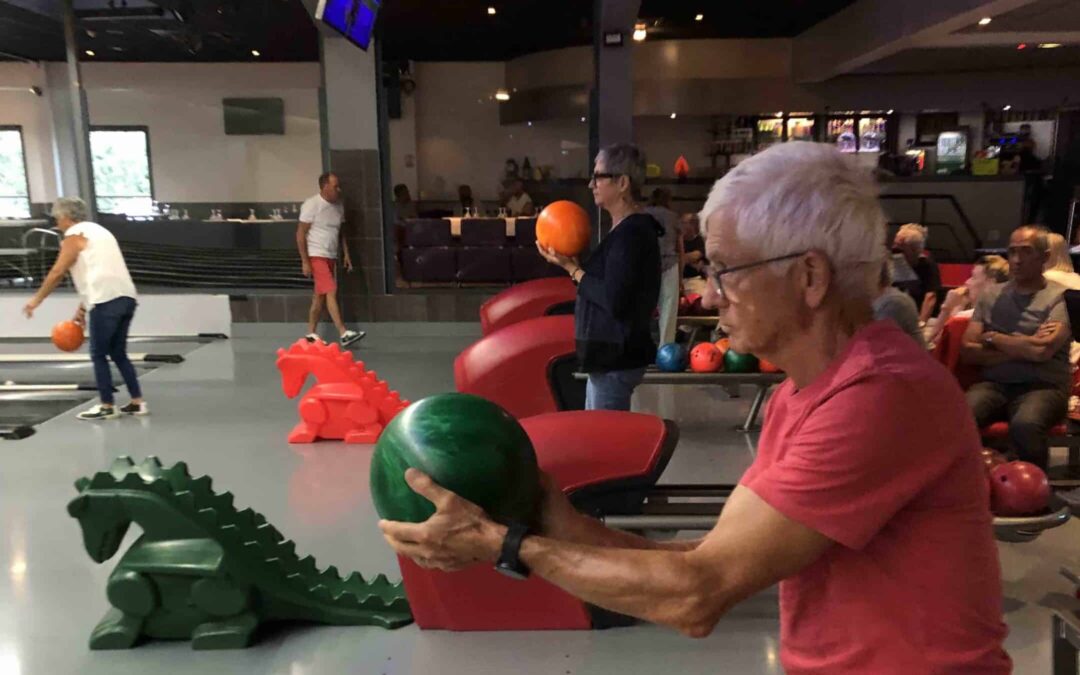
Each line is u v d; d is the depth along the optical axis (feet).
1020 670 8.37
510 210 36.63
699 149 43.27
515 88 43.24
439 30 35.86
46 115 39.40
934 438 3.14
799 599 3.50
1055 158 39.78
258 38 35.01
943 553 3.20
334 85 26.71
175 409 19.15
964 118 41.29
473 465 4.09
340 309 28.12
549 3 30.68
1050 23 26.68
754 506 3.26
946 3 23.67
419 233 30.27
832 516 3.13
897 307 9.22
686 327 21.13
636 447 9.20
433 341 27.22
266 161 29.96
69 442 16.67
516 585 9.11
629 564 3.33
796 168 3.33
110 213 29.58
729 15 34.50
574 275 11.25
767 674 8.45
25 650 9.03
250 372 22.95
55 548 11.66
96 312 17.72
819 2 31.81
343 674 8.48
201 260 28.91
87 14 29.37
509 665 8.61
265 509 13.00
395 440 4.24
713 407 18.84
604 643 9.01
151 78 40.70
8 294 28.45
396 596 9.67
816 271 3.31
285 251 28.91
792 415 3.46
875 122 41.52
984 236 36.65
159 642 9.14
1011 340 11.98
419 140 44.01
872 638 3.28
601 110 26.22
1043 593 9.95
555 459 9.03
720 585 3.24
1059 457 14.66
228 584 8.87
